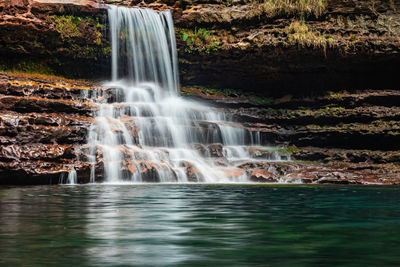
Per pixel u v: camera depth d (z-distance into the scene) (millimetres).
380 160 16766
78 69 20109
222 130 17156
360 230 5016
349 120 18828
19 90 14672
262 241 4422
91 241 4398
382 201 8062
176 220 5680
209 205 7273
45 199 8172
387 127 17969
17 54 18656
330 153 17281
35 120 13273
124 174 13125
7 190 10141
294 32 19672
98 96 16641
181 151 15125
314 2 19750
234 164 15156
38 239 4465
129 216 6000
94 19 19672
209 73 21297
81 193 9367
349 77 20516
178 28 20969
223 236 4652
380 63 19938
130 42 20297
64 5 18938
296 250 4035
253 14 20297
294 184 12938
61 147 12883
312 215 6160
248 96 21188
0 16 17656
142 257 3779
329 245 4234
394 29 19562
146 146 14977
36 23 18312
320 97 20219
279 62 20375
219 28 20828
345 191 10297
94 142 13734
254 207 7055
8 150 12281
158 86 20516
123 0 22344
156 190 10172
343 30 19672
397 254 3889
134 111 16047
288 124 19359
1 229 4980
